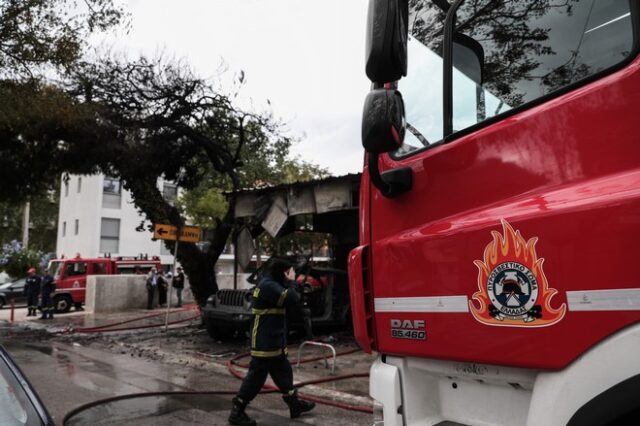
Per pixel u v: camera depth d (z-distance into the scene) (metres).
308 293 11.29
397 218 2.34
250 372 5.15
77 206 33.47
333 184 10.11
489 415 1.98
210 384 7.16
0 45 10.29
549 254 1.66
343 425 5.18
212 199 22.83
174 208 13.72
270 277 5.26
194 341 11.29
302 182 10.41
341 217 13.01
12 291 22.55
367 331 2.40
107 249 32.69
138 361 9.03
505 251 1.80
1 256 29.00
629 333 1.45
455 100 2.21
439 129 2.25
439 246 2.05
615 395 1.45
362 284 2.44
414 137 2.37
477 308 1.88
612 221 1.52
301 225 13.41
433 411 2.16
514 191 1.91
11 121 10.55
